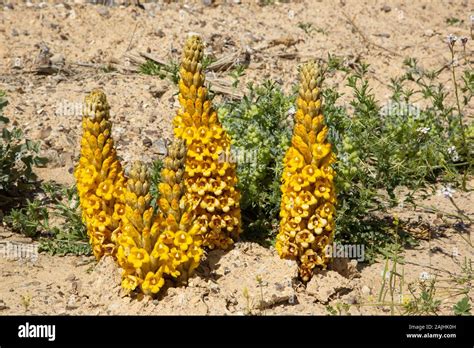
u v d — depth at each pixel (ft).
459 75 10.19
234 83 8.62
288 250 6.96
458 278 7.28
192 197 7.00
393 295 7.09
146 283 6.66
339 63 10.06
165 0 10.89
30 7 10.53
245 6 11.05
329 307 6.81
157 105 9.18
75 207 7.59
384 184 8.16
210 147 6.95
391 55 10.45
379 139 8.26
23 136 8.55
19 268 7.24
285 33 10.54
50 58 9.78
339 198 7.66
